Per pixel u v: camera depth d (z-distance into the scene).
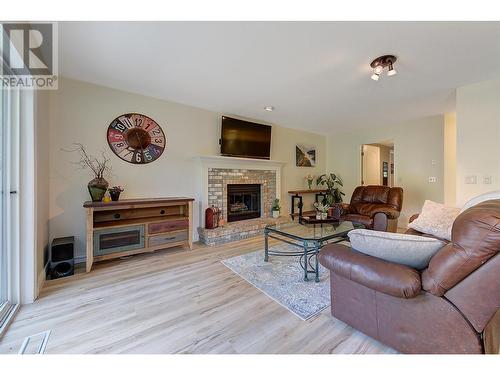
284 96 3.26
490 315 1.00
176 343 1.38
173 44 2.00
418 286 1.11
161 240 2.96
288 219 4.40
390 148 6.68
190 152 3.69
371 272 1.25
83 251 2.77
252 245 3.43
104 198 2.71
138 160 3.18
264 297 1.92
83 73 2.57
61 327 1.53
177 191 3.55
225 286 2.12
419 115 4.23
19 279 1.80
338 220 3.18
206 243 3.47
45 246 2.35
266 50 2.09
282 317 1.64
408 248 1.22
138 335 1.45
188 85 2.89
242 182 4.22
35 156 1.88
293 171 5.35
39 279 2.05
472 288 1.03
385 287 1.19
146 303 1.83
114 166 3.00
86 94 2.79
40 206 2.13
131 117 3.12
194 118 3.72
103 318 1.63
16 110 1.79
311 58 2.22
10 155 1.78
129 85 2.90
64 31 1.80
